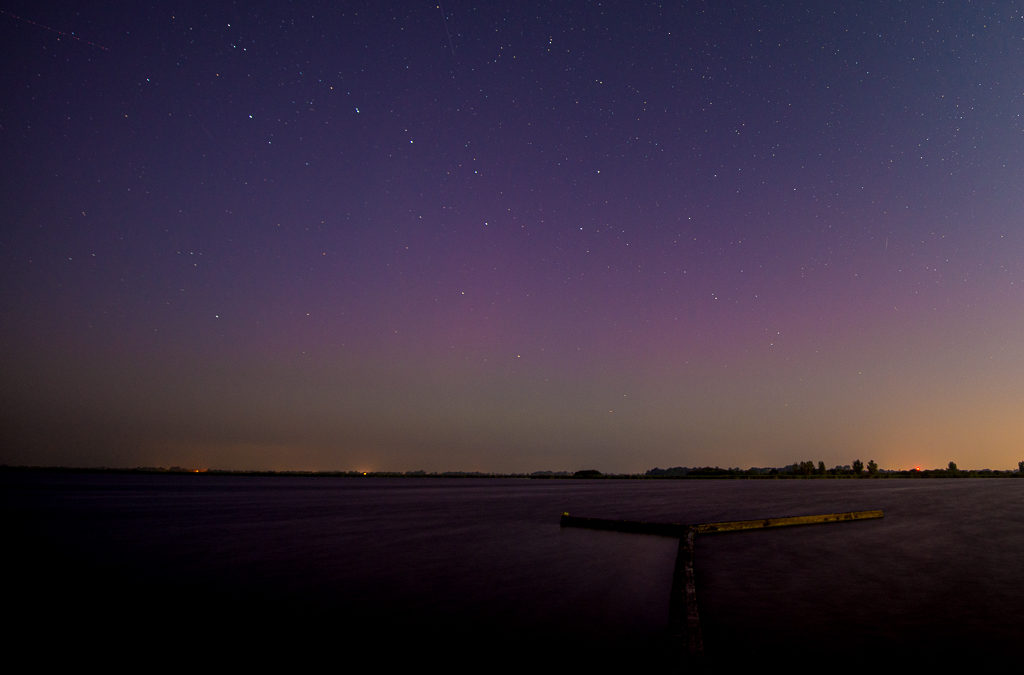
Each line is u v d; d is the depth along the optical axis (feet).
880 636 14.67
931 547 30.63
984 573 23.31
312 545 32.14
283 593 20.21
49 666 13.02
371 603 18.74
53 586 21.40
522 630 15.66
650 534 37.29
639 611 17.74
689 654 12.53
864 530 38.73
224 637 15.10
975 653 13.41
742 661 12.84
